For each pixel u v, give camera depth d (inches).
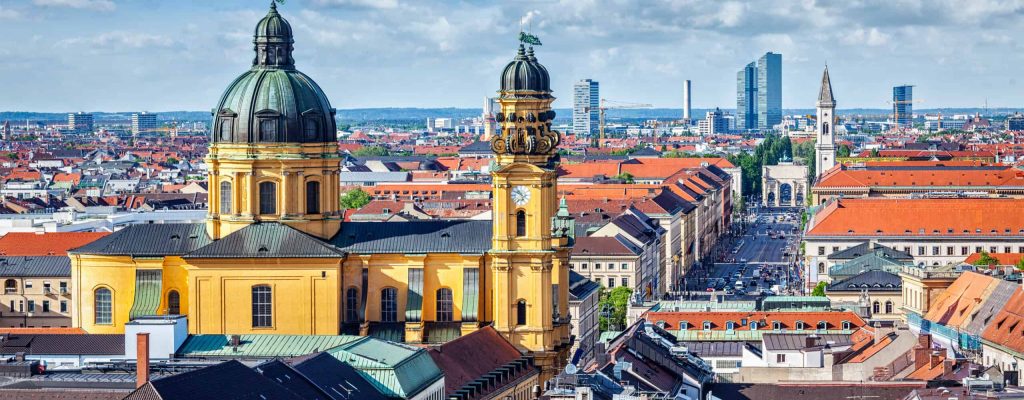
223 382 7849.4
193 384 7652.6
